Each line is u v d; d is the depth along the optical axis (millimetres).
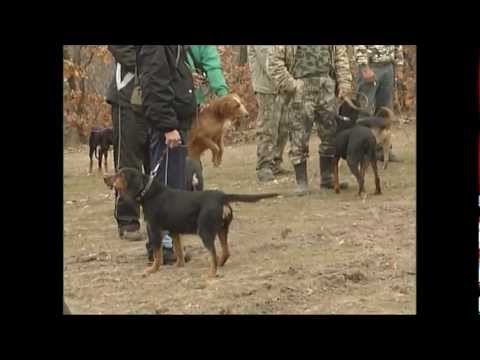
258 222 7969
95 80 17516
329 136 9109
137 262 6977
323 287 6266
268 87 9977
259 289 6250
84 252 7250
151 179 6617
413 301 5957
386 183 9391
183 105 6867
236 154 13141
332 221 7871
